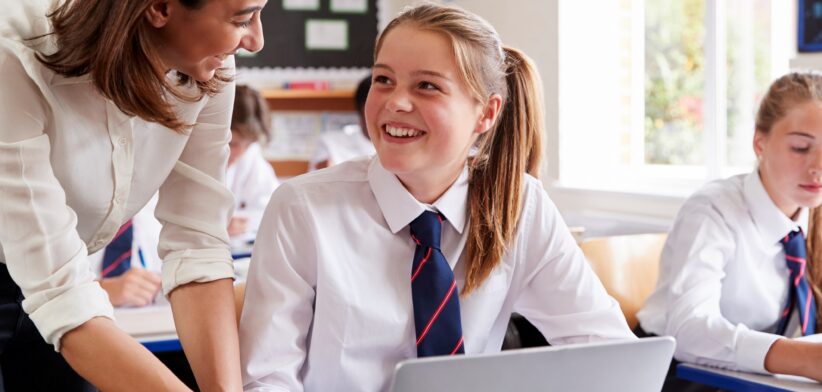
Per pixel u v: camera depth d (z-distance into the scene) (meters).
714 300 1.89
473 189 1.50
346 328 1.41
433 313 1.41
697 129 3.47
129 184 1.37
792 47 2.72
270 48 5.14
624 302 2.31
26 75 1.19
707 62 3.24
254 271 1.42
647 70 3.70
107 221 1.41
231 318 1.37
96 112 1.29
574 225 3.65
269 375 1.37
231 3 1.16
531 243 1.55
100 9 1.17
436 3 1.43
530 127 1.53
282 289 1.40
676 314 1.87
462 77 1.36
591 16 3.79
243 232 3.61
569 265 1.54
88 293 1.20
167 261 1.41
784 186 1.94
